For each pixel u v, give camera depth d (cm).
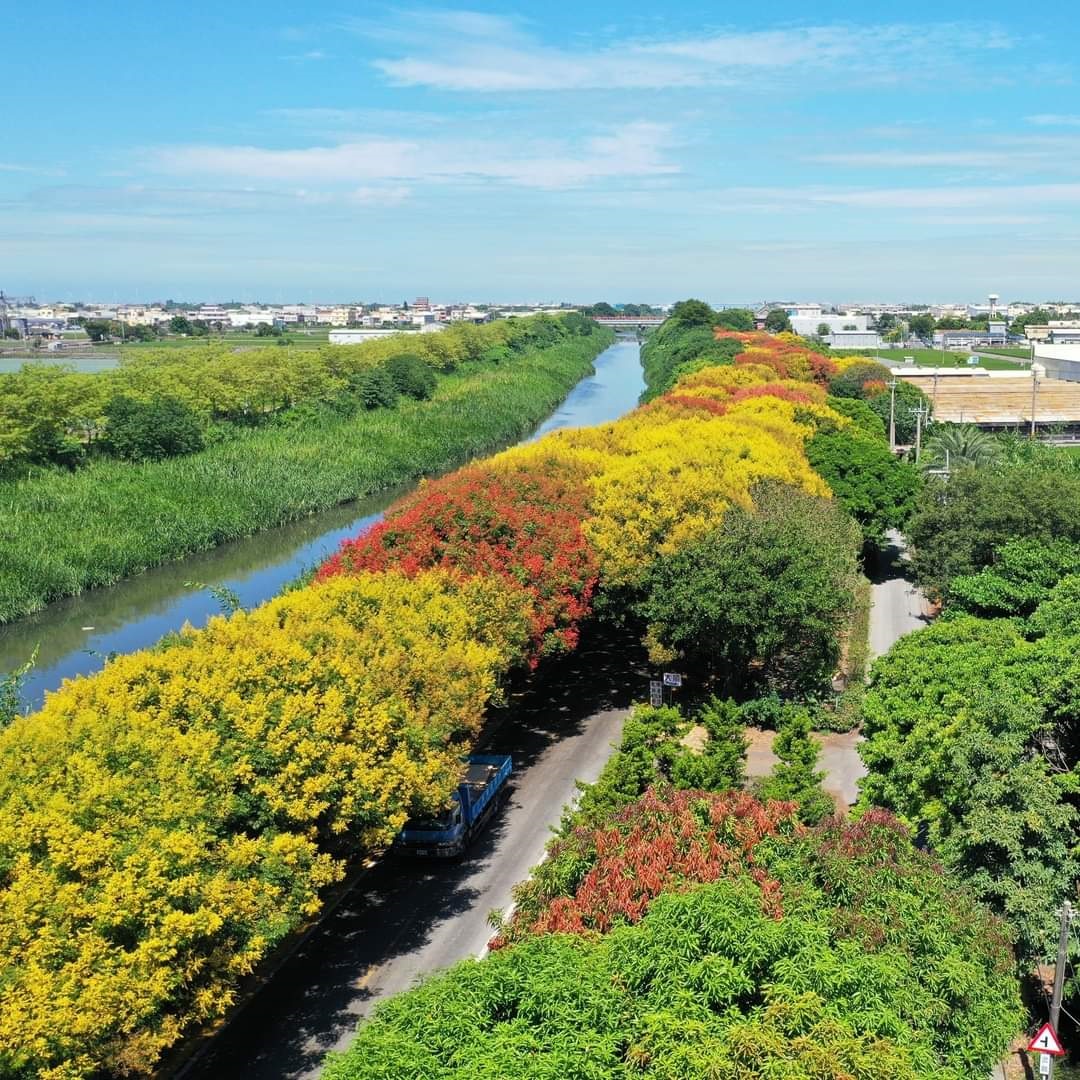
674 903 1580
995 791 2219
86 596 5900
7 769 2103
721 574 3775
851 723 3822
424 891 2839
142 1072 2098
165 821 2016
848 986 1484
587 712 4091
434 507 3841
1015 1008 1845
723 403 7212
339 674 2597
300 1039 2231
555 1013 1422
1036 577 3938
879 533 6075
